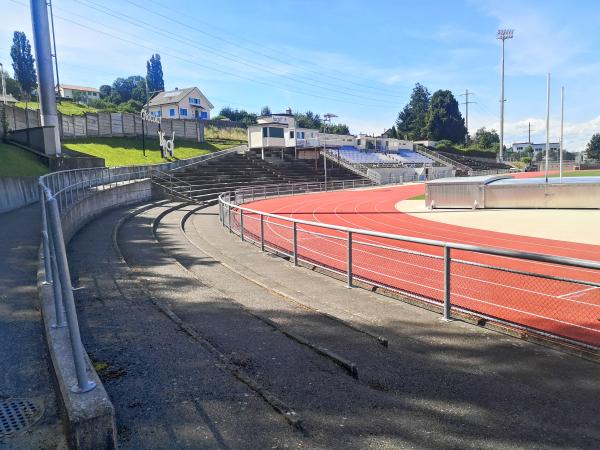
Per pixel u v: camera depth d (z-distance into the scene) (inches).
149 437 136.6
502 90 4018.2
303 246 588.4
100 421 126.8
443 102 5511.8
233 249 562.9
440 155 3932.1
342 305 314.0
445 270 277.1
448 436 143.9
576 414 162.6
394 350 226.7
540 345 237.9
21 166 863.7
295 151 2620.6
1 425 141.6
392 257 503.8
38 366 179.5
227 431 140.6
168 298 308.5
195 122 2313.0
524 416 159.6
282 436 139.0
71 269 371.6
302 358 207.3
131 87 5703.7
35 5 1029.8
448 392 178.1
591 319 293.9
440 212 1091.3
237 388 169.2
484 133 6402.6
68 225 525.3
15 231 462.6
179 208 1103.0
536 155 5226.4
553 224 804.0
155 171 1354.6
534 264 494.6
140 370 183.6
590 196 1006.4
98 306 272.4
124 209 938.1
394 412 158.9
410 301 321.7
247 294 334.3
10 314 233.3
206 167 1772.9
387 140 3678.6
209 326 253.0
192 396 162.4
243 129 3179.1
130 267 406.0
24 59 4035.4
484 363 212.5
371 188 2300.7
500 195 1086.4
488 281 391.5
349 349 224.7
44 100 1056.8
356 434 142.5
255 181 1838.1
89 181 799.7
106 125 1828.2
